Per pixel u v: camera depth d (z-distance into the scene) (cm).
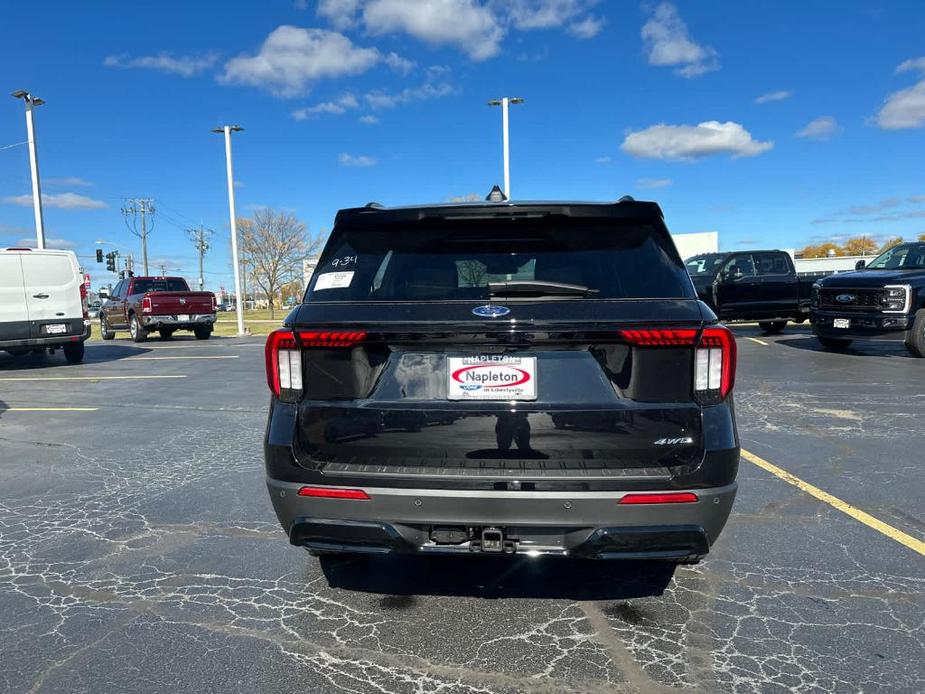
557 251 283
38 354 1584
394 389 257
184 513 428
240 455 574
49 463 550
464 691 238
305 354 263
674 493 242
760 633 273
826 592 308
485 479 244
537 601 304
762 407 738
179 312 1898
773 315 1527
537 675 246
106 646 269
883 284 1132
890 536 373
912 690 234
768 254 1534
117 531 397
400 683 242
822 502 429
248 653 263
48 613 297
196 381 1040
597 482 241
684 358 247
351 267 285
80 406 821
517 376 250
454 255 285
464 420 250
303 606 302
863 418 679
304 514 261
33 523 411
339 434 259
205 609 300
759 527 387
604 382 248
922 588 311
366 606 302
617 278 271
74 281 1265
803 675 244
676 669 249
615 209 286
